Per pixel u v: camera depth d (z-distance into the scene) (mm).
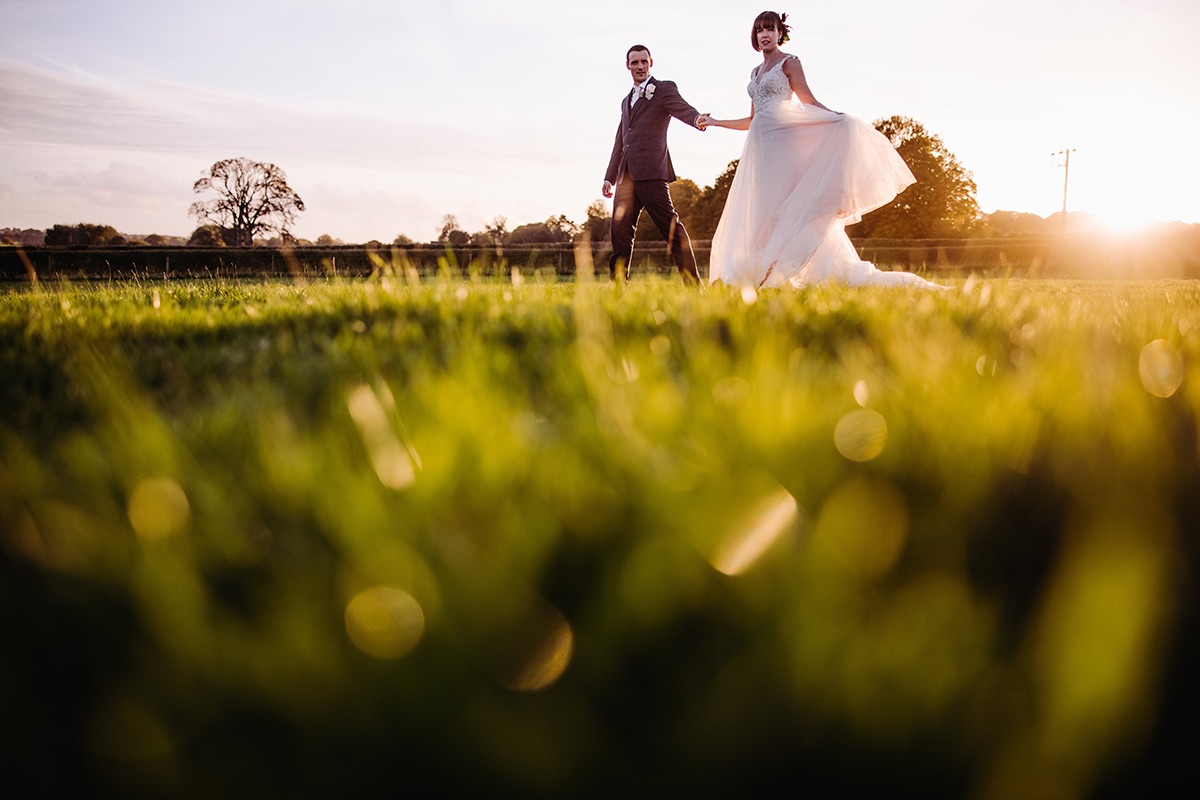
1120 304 3990
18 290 6297
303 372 1717
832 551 564
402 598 449
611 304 3016
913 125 58219
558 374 1552
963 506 737
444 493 714
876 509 672
